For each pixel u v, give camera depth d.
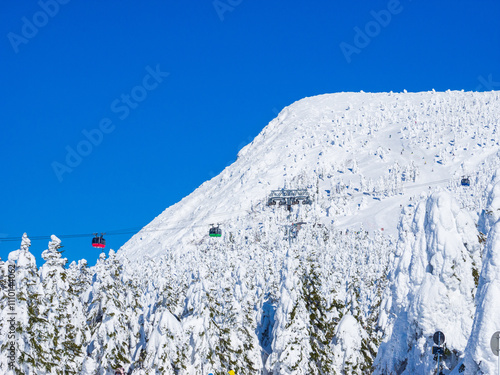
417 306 36.62
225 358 65.50
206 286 69.38
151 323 71.19
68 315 63.34
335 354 61.00
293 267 67.56
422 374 35.66
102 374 63.81
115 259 71.50
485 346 24.78
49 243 62.44
